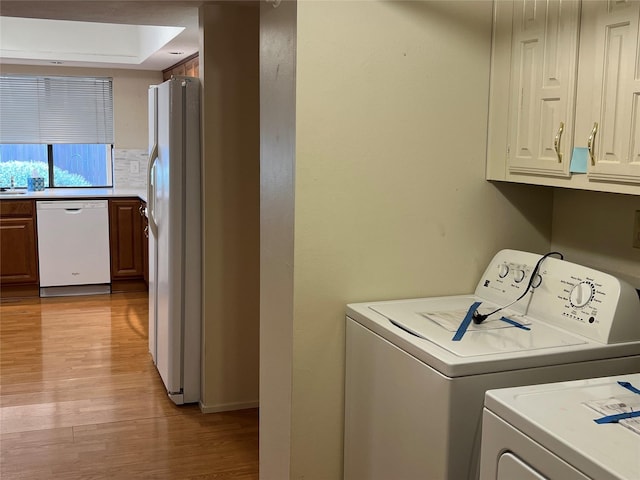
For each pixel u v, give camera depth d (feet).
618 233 6.91
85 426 11.18
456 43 7.08
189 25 13.14
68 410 11.82
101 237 20.48
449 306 6.99
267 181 7.48
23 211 19.72
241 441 10.76
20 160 22.49
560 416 4.34
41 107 21.94
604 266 7.12
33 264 19.98
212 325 11.76
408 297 7.30
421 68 6.99
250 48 11.27
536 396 4.72
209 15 10.99
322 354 7.02
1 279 19.74
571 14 5.92
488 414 4.75
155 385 13.08
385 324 6.29
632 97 5.27
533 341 5.84
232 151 11.44
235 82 11.28
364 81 6.79
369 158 6.92
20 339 15.93
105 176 23.38
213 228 11.53
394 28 6.83
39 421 11.34
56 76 21.97
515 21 6.76
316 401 7.06
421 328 6.15
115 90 22.47
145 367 14.08
